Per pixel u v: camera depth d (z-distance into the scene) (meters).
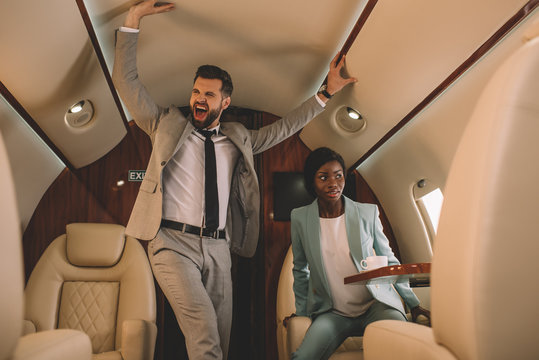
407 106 2.78
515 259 0.66
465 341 0.67
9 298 0.63
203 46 3.04
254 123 3.93
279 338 2.83
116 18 2.56
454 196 0.73
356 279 1.93
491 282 0.65
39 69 2.41
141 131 3.79
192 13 2.69
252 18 2.74
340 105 3.22
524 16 1.86
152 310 2.93
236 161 2.45
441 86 2.45
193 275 2.03
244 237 2.47
